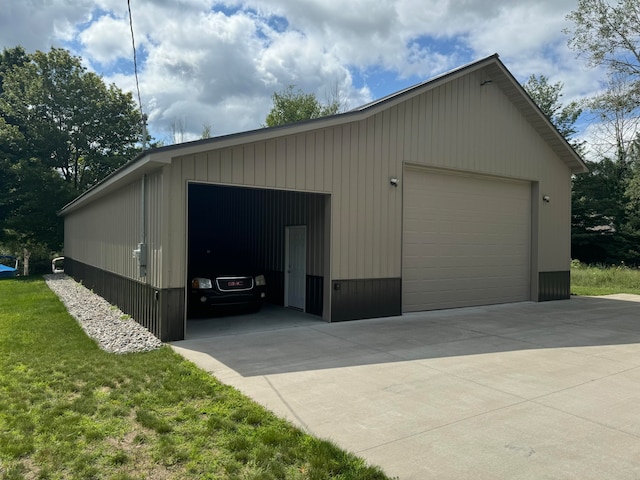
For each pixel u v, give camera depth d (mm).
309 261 9297
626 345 6605
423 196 9859
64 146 25297
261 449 3164
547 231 12297
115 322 8078
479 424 3664
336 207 8352
